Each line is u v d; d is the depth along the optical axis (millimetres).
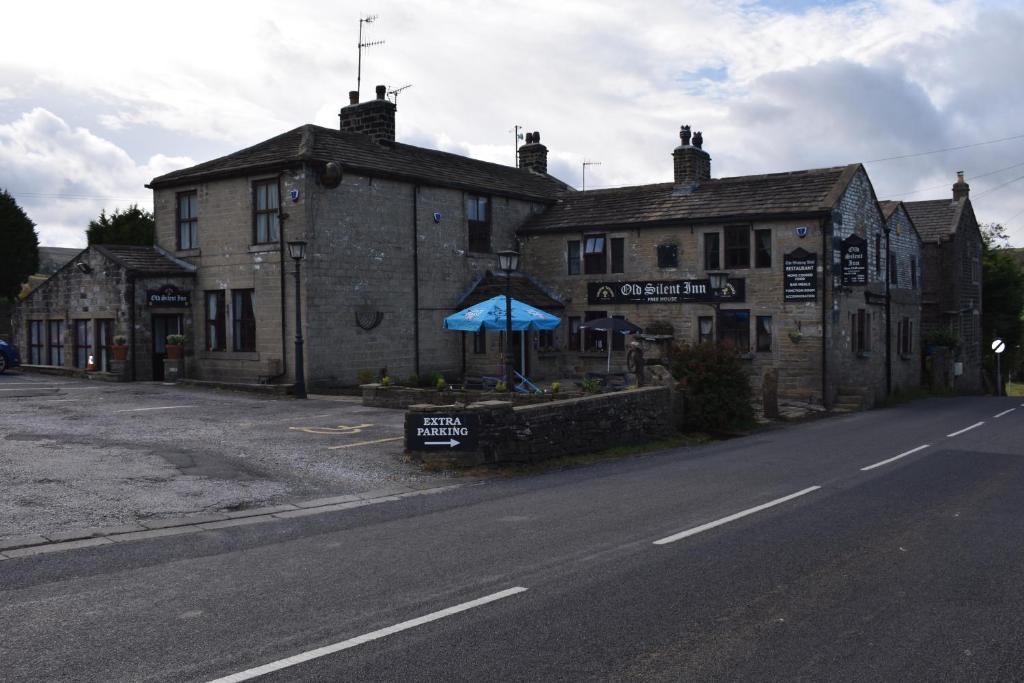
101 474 11047
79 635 5629
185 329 25312
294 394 21453
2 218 42812
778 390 26203
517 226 30766
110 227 41156
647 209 29141
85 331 25922
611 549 8000
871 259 29906
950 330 40062
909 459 14484
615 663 5262
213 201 24969
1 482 10430
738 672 5148
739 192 28188
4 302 41656
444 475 12203
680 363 19188
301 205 22875
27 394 20344
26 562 7363
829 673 5152
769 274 26375
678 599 6508
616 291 28969
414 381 24969
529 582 6910
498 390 18891
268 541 8250
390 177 25266
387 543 8195
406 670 5113
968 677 5117
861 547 8172
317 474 11781
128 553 7715
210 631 5719
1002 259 49469
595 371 29266
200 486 10656
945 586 6930
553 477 12492
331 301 23484
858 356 28250
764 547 8141
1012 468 13414
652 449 16094
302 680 4957
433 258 27031
